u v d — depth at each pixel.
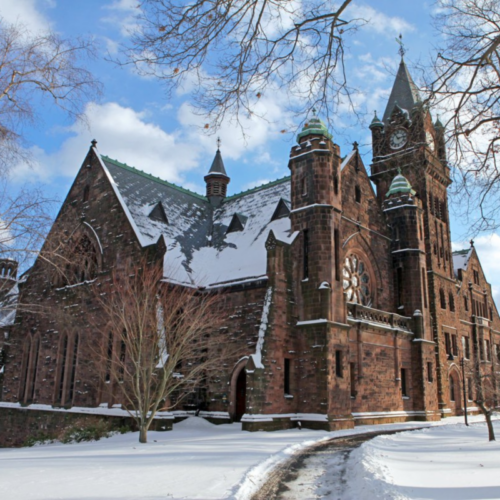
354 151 43.66
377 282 43.41
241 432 30.05
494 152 11.16
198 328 32.09
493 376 48.34
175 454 19.69
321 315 34.09
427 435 28.73
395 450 20.84
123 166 45.66
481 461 17.34
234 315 36.91
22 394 44.59
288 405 33.25
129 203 41.50
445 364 51.47
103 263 39.22
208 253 44.19
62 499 11.12
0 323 49.31
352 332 36.94
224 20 8.54
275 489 13.81
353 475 15.58
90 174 43.50
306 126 39.06
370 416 36.69
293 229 37.28
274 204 45.34
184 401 36.97
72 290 41.56
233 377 35.44
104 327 36.81
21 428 42.72
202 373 36.97
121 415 33.03
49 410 40.16
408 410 41.69
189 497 11.34
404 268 45.38
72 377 39.97
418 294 44.50
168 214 45.09
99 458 18.75
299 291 35.66
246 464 16.72
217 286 38.28
